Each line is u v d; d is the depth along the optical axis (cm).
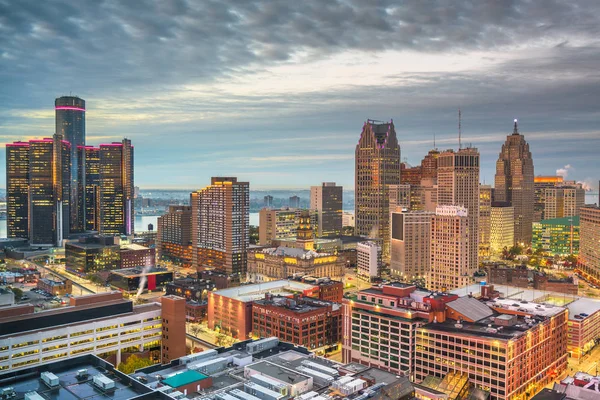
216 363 19062
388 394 16850
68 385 15812
